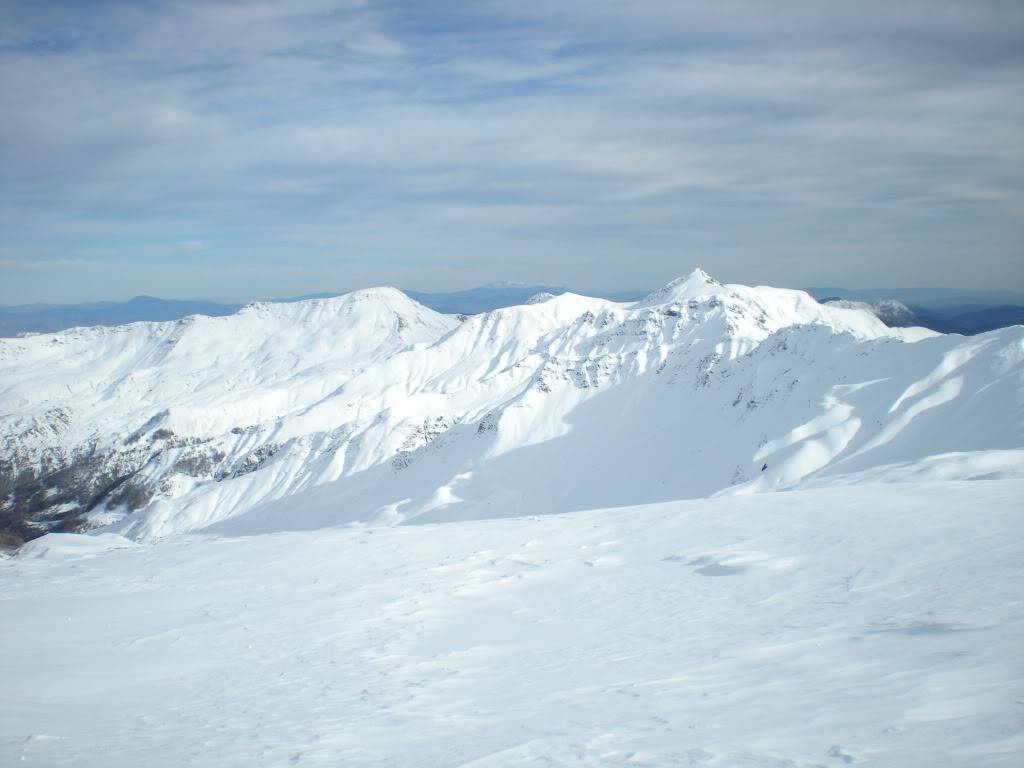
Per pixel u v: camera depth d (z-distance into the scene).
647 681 14.25
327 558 34.03
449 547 34.09
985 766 7.93
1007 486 33.31
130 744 12.39
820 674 13.19
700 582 23.66
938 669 12.40
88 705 15.67
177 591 29.52
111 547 59.62
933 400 109.38
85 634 23.12
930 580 19.89
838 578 21.58
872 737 9.40
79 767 11.11
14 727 13.73
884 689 11.57
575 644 18.39
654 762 9.41
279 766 10.77
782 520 30.94
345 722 13.21
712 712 11.59
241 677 17.59
